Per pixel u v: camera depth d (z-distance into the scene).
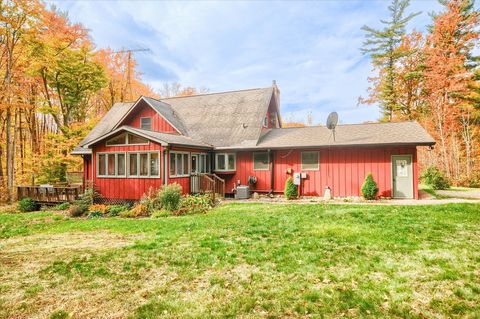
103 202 13.04
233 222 8.04
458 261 4.52
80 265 4.93
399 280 3.89
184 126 17.70
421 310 3.16
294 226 7.20
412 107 26.03
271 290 3.73
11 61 17.28
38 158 22.02
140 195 12.41
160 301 3.54
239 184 15.42
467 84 20.58
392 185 13.01
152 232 7.33
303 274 4.20
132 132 12.35
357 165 13.62
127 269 4.68
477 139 22.06
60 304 3.58
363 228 6.75
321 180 14.26
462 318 2.98
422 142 11.96
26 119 24.92
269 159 15.14
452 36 21.92
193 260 4.99
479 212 8.30
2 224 9.90
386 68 27.16
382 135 13.56
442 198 12.32
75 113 27.81
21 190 14.95
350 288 3.70
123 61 28.83
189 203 11.26
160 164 12.08
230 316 3.16
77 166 25.05
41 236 7.70
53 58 19.75
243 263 4.76
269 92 18.89
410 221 7.34
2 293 3.92
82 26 22.52
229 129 16.70
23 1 15.66
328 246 5.45
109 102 30.16
